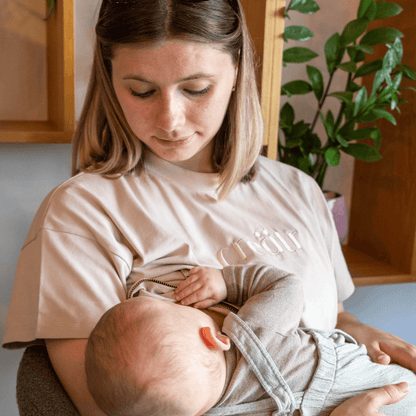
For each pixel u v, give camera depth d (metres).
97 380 0.79
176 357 0.77
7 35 1.47
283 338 0.90
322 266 1.17
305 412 0.88
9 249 1.57
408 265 1.72
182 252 1.02
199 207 1.09
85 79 1.55
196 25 0.86
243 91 1.09
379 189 1.86
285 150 1.70
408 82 1.71
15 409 1.63
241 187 1.17
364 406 0.87
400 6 1.69
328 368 0.92
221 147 1.15
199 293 0.93
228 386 0.86
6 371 1.60
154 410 0.76
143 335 0.77
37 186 1.56
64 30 1.28
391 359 1.15
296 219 1.19
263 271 0.98
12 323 0.94
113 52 0.91
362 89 1.60
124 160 1.07
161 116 0.93
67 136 1.34
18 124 1.43
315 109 1.87
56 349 0.91
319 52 1.83
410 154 1.71
